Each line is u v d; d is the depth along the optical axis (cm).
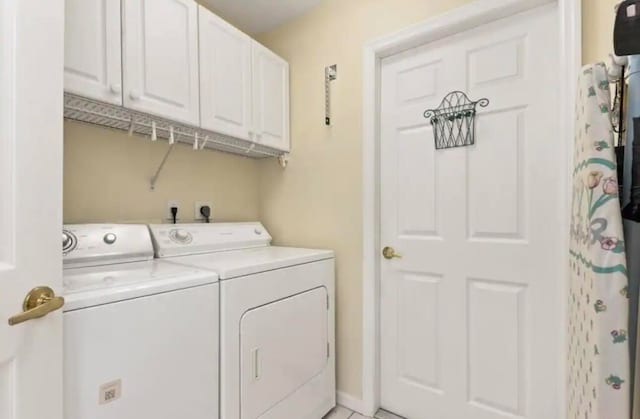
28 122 74
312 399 162
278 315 142
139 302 96
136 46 128
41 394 75
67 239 124
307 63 201
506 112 144
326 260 176
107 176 152
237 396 122
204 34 154
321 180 195
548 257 135
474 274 152
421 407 167
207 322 114
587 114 77
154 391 99
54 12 79
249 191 221
